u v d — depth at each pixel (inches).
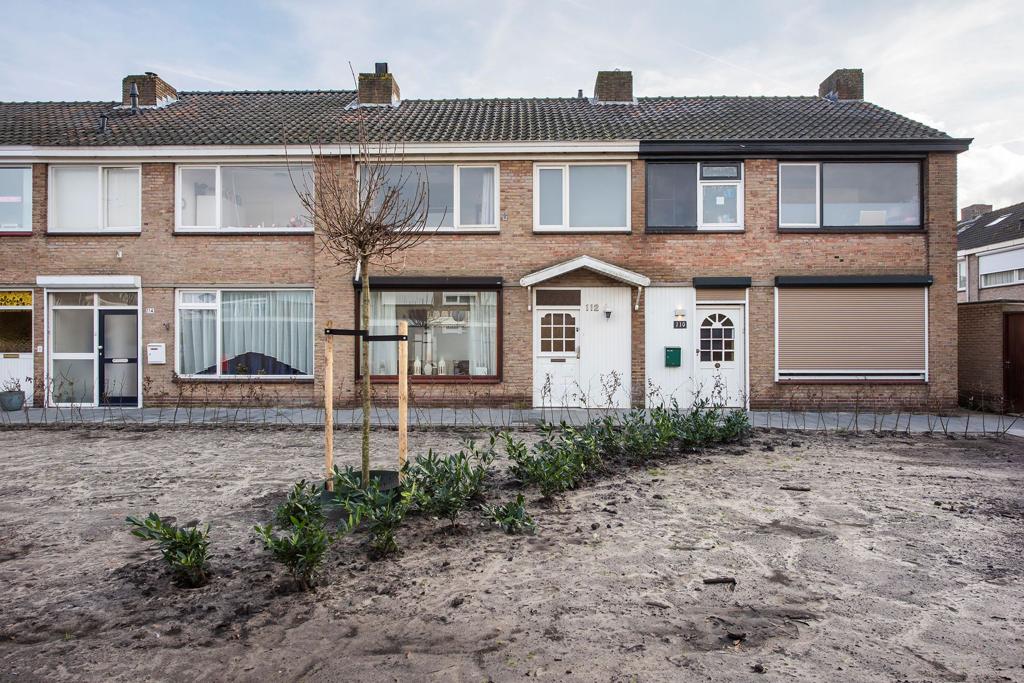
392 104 683.4
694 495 271.6
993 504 262.5
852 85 691.4
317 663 139.9
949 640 151.5
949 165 565.6
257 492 275.3
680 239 571.2
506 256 573.0
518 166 572.7
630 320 572.7
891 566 196.4
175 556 175.0
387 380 575.8
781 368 566.6
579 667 138.6
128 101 679.7
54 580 181.6
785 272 568.7
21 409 553.6
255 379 577.6
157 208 578.9
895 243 566.9
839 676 135.4
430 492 235.3
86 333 587.2
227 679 133.5
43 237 580.1
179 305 584.1
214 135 581.0
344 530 193.5
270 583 179.5
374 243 261.3
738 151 563.8
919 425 485.1
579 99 717.9
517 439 414.9
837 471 320.2
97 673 135.3
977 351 590.9
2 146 563.8
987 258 1127.0
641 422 371.2
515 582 182.2
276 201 585.6
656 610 166.1
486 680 133.5
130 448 381.4
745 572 190.9
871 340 566.3
